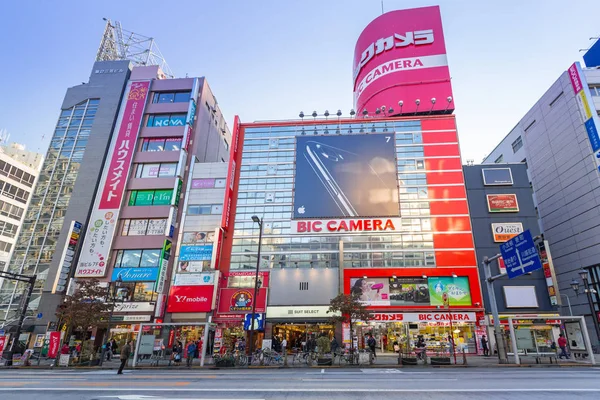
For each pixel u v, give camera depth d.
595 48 48.81
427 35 51.75
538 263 20.50
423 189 39.62
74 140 48.03
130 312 36.50
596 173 38.75
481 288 35.03
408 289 35.34
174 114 48.03
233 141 43.41
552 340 32.38
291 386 12.66
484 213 38.06
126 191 43.50
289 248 38.53
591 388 11.73
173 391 11.51
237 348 29.62
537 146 48.94
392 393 10.92
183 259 38.50
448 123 42.50
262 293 36.22
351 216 39.03
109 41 59.16
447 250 36.72
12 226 62.41
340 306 28.56
